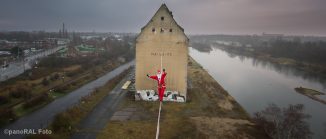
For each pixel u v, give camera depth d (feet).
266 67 405.59
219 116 132.05
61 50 449.89
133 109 136.05
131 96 159.74
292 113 116.78
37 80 208.03
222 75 313.12
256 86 256.11
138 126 113.29
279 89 247.70
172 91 150.30
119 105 142.61
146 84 150.71
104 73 266.98
